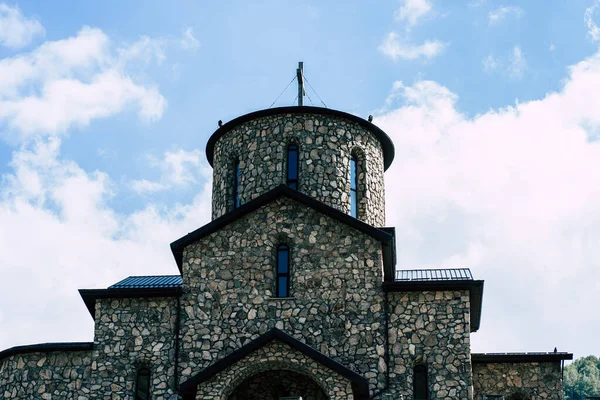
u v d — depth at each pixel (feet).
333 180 99.14
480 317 103.30
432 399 84.84
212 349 88.38
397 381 85.61
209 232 92.58
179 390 81.25
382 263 90.84
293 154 100.78
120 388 88.22
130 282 98.73
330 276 89.81
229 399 87.25
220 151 105.50
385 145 108.06
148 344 89.45
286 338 81.20
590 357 336.49
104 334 90.22
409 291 88.99
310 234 91.61
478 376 94.68
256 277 90.58
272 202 93.20
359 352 86.79
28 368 90.79
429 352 86.58
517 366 94.68
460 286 88.22
